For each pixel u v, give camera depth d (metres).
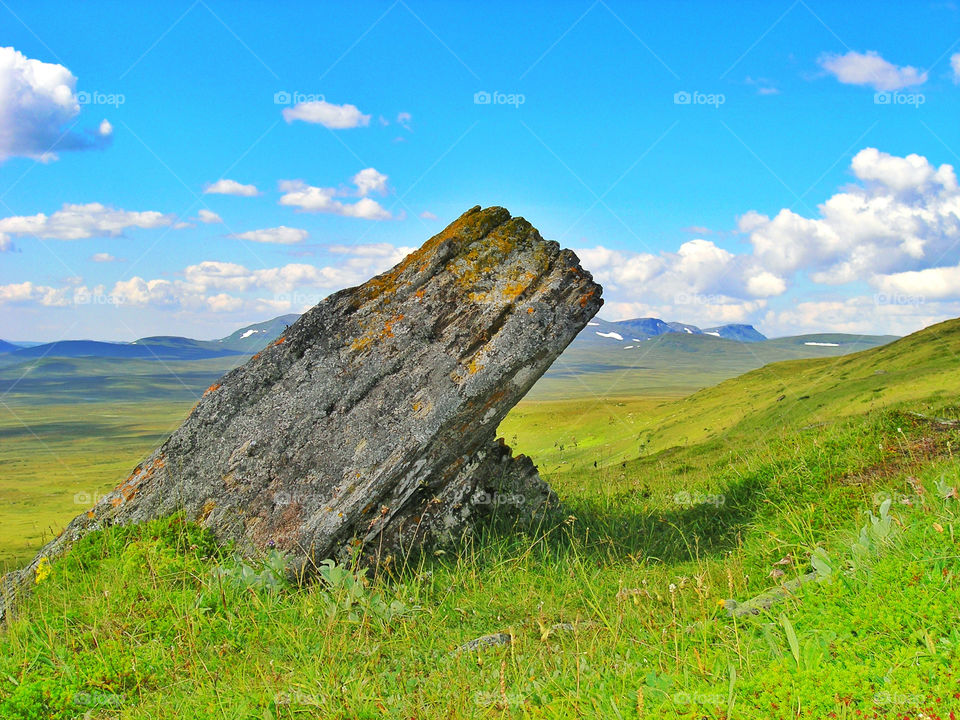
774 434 17.14
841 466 10.34
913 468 9.47
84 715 5.57
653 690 4.57
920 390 16.30
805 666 4.38
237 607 7.05
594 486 14.73
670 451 21.38
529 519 10.14
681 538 10.07
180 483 8.86
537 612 7.09
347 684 5.47
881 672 4.16
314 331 9.55
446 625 7.02
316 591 7.59
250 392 9.25
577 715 4.54
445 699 5.14
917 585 5.05
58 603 7.41
